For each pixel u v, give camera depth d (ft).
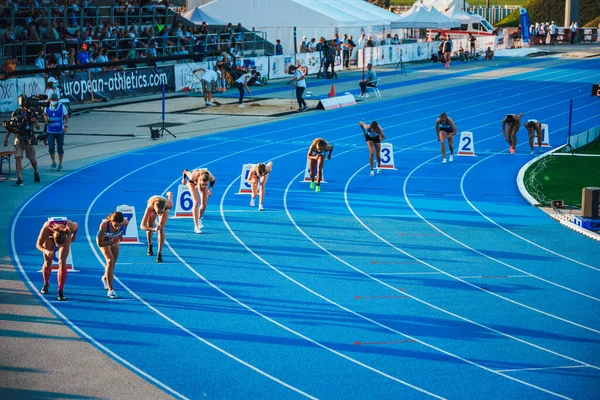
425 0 308.40
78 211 83.35
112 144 119.24
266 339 52.85
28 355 49.80
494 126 141.18
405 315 57.31
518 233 78.43
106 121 138.51
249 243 73.72
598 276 66.18
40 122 130.82
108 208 84.64
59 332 53.52
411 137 129.80
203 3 247.29
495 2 504.84
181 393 45.14
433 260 69.72
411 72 225.35
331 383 46.62
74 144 119.24
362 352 51.01
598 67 240.53
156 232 75.36
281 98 168.76
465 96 176.45
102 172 101.40
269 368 48.52
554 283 64.44
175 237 75.31
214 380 46.85
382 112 153.69
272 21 229.66
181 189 81.87
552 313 58.08
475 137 131.03
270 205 87.35
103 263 67.67
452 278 65.26
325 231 77.97
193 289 61.98
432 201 90.58
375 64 240.12
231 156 112.27
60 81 147.84
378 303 59.52
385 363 49.42
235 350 51.06
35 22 158.61
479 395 45.32
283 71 204.95
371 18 239.50
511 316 57.41
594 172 106.32
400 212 85.51
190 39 185.88
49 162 106.73
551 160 113.91
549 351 51.55
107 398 44.32
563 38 334.44
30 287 61.82
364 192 94.12
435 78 210.38
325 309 58.23
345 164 109.19
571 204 89.40
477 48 286.05
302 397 44.86
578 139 125.08
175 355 50.21
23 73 137.69
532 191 95.04
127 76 163.73
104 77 158.40
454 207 88.12
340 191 94.43
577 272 67.15
